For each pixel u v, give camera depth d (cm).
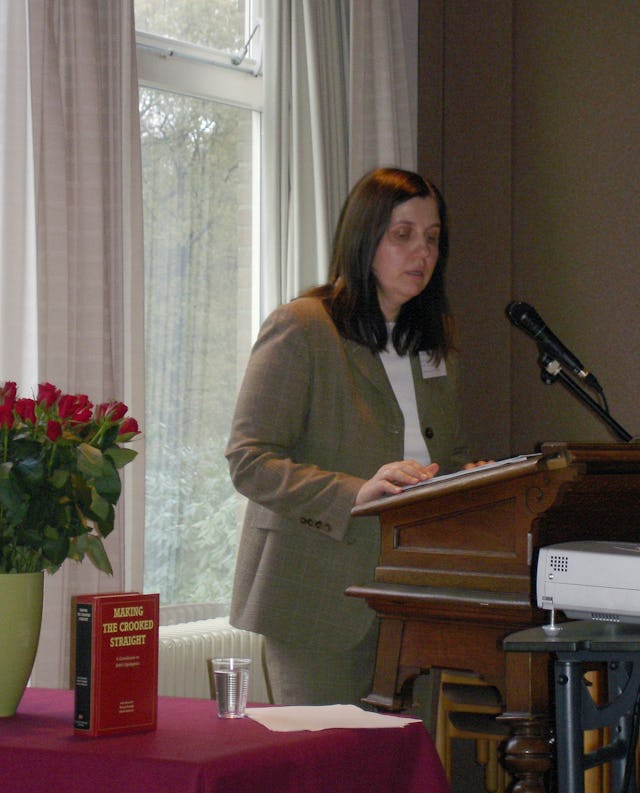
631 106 624
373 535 357
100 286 458
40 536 257
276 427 362
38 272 436
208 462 575
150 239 560
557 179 647
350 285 379
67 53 461
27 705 272
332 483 334
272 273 588
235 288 594
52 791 216
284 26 593
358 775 240
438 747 515
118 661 236
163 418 558
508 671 258
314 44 591
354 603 353
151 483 552
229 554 579
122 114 481
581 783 232
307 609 354
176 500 560
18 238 431
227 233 593
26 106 436
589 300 634
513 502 269
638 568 239
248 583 368
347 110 615
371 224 377
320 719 254
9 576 253
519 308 389
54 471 258
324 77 598
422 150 675
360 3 609
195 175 581
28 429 259
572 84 644
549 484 260
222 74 590
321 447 368
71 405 264
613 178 629
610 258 627
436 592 278
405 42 670
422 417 392
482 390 660
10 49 432
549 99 652
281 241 590
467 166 673
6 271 427
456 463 412
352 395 370
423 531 289
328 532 332
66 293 442
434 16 683
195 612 558
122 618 238
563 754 233
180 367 567
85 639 236
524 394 650
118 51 482
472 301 666
